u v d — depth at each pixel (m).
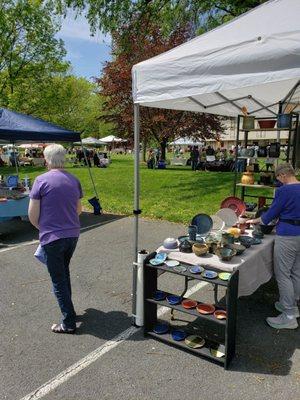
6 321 3.71
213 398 2.58
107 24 11.56
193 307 3.17
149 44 19.16
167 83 3.27
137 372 2.88
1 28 24.88
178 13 11.90
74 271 5.14
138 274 3.46
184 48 3.42
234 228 3.92
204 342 3.17
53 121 29.50
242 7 11.29
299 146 5.59
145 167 23.47
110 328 3.56
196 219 4.03
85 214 9.27
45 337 3.40
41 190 3.12
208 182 12.51
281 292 3.50
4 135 7.25
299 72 2.54
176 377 2.81
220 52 2.92
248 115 5.98
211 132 22.81
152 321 3.46
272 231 3.97
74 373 2.88
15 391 2.68
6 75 26.11
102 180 15.47
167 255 3.44
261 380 2.76
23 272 5.16
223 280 2.91
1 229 7.86
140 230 7.46
